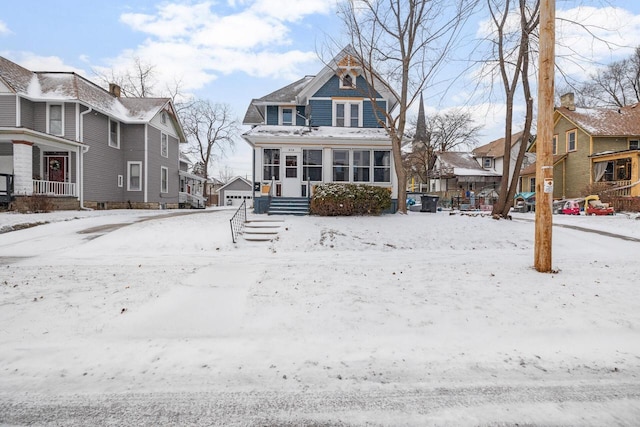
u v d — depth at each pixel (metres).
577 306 4.93
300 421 2.61
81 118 20.05
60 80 21.16
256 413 2.70
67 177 20.16
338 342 3.93
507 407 2.79
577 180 28.41
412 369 3.38
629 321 4.46
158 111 25.16
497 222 14.27
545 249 6.92
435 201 19.45
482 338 4.04
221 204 49.41
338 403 2.83
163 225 12.35
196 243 10.40
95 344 3.83
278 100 21.16
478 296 5.35
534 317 4.58
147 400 2.86
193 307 4.89
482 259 8.64
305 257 8.84
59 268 7.23
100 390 2.99
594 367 3.44
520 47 14.40
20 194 16.56
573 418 2.64
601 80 36.38
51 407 2.75
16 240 10.54
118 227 12.63
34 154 19.56
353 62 18.44
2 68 19.30
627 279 6.34
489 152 42.84
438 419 2.63
